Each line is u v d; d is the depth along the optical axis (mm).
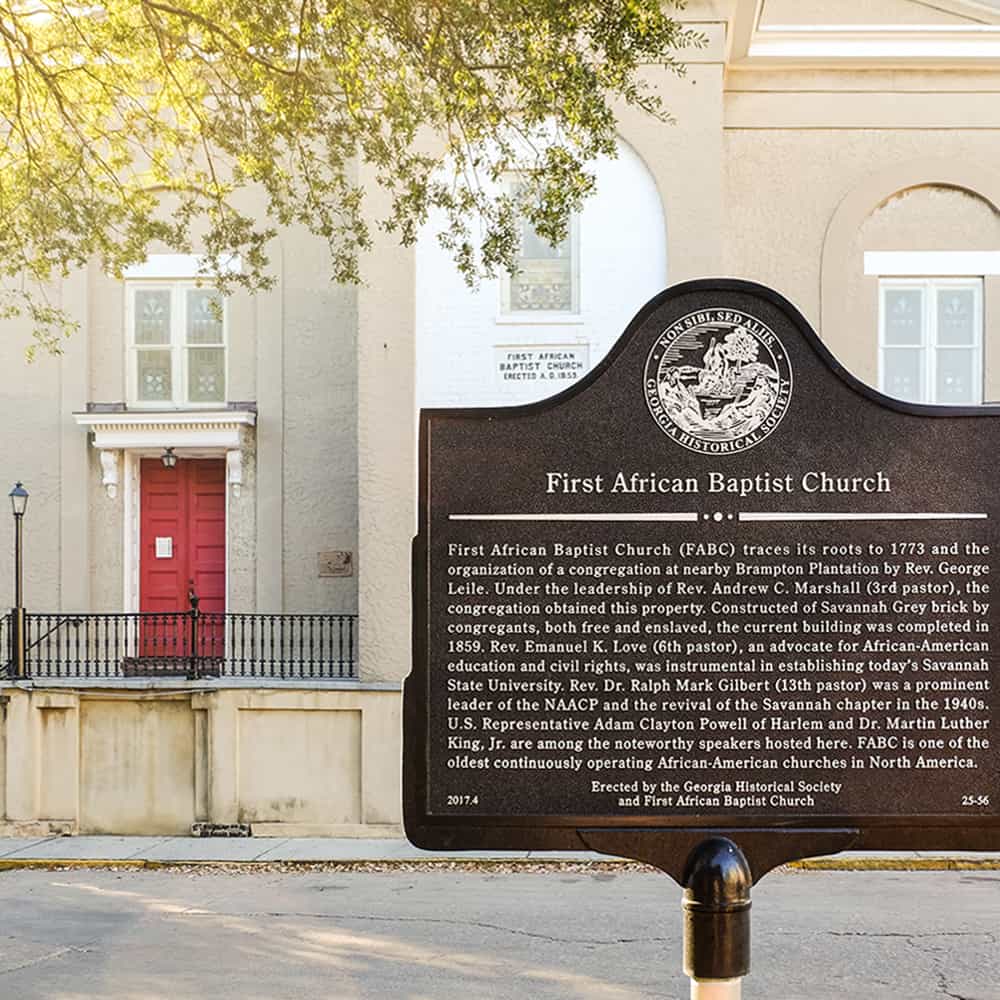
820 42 18766
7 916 12797
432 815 4672
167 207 20141
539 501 4777
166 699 18172
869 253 18969
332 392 20031
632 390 4793
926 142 18953
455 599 4754
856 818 4609
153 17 13430
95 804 18219
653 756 4672
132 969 10250
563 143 16906
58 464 20078
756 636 4703
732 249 18969
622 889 14367
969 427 4727
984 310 18922
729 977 4375
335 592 19844
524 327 17984
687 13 17672
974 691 4652
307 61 13430
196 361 20234
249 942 11336
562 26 11992
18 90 13938
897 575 4707
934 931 11641
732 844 4504
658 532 4754
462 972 10023
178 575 20266
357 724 17891
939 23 18703
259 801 17953
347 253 18109
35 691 18234
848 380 4750
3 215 14344
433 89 15055
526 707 4703
